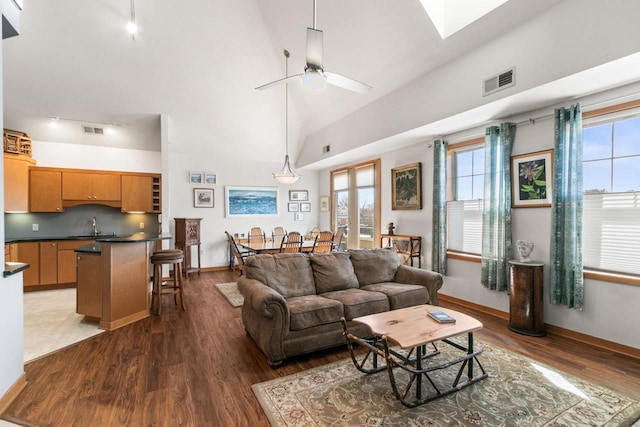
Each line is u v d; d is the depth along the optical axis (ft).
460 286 14.15
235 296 15.55
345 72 14.56
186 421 6.19
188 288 17.31
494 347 9.54
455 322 7.55
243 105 18.78
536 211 11.16
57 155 18.30
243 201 23.71
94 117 16.79
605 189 9.68
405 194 16.94
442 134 14.52
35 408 6.56
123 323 11.57
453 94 11.56
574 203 9.79
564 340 10.07
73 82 14.60
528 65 9.12
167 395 7.07
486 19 9.58
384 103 15.10
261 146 22.53
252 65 16.53
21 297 7.33
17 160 15.97
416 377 6.88
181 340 10.20
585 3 7.85
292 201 25.62
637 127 9.00
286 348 8.45
